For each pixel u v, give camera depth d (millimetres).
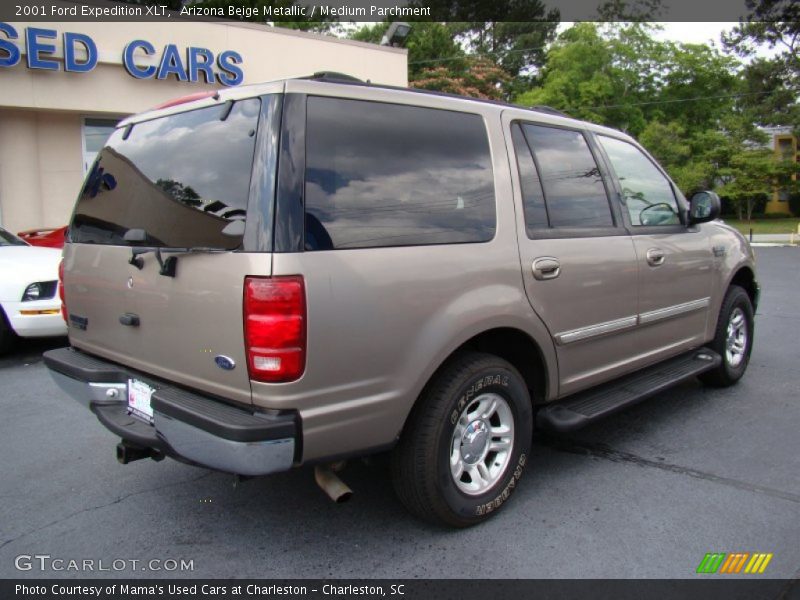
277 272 2418
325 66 15602
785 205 42062
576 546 3020
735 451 4137
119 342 3176
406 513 3363
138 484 3764
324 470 2850
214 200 2684
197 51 13609
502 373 3178
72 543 3123
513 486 3328
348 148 2725
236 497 3578
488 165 3266
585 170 3881
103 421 3139
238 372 2533
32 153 13227
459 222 3051
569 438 4391
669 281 4336
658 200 4492
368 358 2652
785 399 5172
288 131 2549
